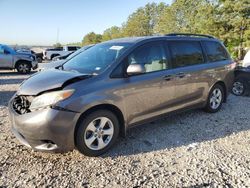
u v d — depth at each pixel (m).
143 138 4.48
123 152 3.97
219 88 5.90
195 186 3.13
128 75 4.07
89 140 3.71
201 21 28.33
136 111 4.20
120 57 4.10
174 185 3.15
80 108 3.51
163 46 4.72
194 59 5.27
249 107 6.58
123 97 3.97
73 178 3.27
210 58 5.64
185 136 4.59
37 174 3.35
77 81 3.69
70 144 3.51
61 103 3.40
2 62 14.91
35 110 3.45
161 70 4.55
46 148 3.49
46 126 3.36
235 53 27.73
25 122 3.44
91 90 3.65
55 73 4.02
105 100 3.74
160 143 4.29
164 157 3.83
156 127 4.99
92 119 3.67
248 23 25.38
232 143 4.33
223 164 3.63
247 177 3.32
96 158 3.78
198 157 3.83
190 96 5.12
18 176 3.29
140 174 3.38
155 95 4.42
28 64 15.71
